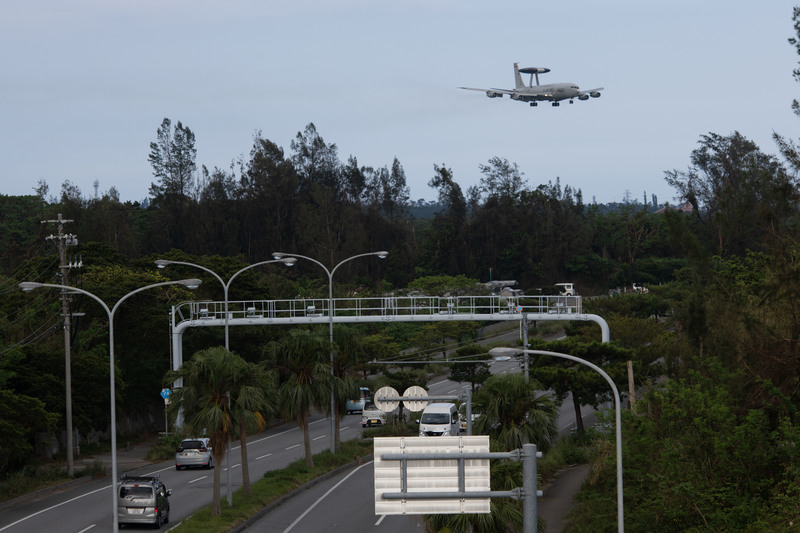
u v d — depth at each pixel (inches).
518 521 1692.9
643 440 1942.7
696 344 2123.5
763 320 1964.8
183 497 2861.7
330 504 2844.5
